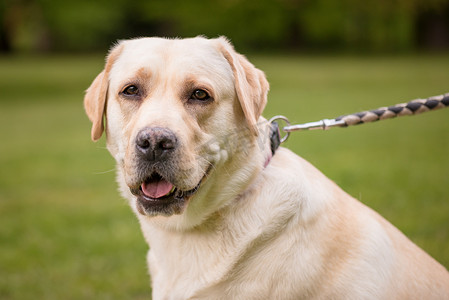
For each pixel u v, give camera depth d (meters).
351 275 2.97
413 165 8.26
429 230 5.23
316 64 31.70
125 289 4.74
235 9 41.34
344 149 9.77
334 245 2.99
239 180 2.99
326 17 42.53
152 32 45.94
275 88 20.80
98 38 47.34
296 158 3.29
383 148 9.75
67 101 19.22
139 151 2.82
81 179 8.65
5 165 9.74
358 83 21.31
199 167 2.92
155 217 3.08
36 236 6.05
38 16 31.11
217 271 2.92
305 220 2.96
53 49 47.59
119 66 3.24
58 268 5.21
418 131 11.47
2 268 5.25
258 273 2.90
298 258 2.90
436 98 3.30
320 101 16.50
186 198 2.93
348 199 3.30
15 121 15.34
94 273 5.09
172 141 2.80
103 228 6.26
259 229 2.92
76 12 29.89
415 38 42.88
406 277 3.13
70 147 11.37
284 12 43.09
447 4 39.53
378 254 3.07
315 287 2.91
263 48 44.91
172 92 3.02
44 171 9.23
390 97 16.84
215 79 3.09
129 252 5.54
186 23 42.53
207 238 2.98
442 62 30.48
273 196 2.97
